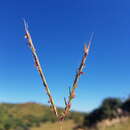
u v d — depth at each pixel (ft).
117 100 241.96
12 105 613.93
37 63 7.42
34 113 579.07
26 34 7.38
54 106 7.26
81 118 260.21
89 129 231.91
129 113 233.96
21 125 381.19
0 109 466.70
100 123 228.22
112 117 234.17
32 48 7.45
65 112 7.21
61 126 7.12
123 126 209.36
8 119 410.52
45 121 372.79
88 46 7.43
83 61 7.39
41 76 7.38
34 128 346.54
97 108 246.06
